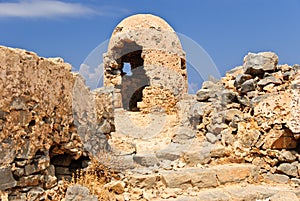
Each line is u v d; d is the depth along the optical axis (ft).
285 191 17.90
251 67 22.45
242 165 20.34
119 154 20.99
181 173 18.79
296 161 19.85
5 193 12.06
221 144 22.75
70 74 17.43
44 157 14.69
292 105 19.57
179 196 17.56
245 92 22.88
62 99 16.44
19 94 12.92
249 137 21.15
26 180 13.28
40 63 14.48
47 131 14.93
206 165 20.71
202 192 18.08
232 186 19.06
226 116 23.13
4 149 12.05
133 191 17.87
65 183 16.55
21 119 13.05
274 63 22.25
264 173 20.39
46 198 14.37
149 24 45.34
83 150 18.26
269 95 21.34
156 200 16.99
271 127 20.34
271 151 20.18
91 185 17.49
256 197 17.67
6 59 12.19
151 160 21.13
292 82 20.34
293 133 19.38
